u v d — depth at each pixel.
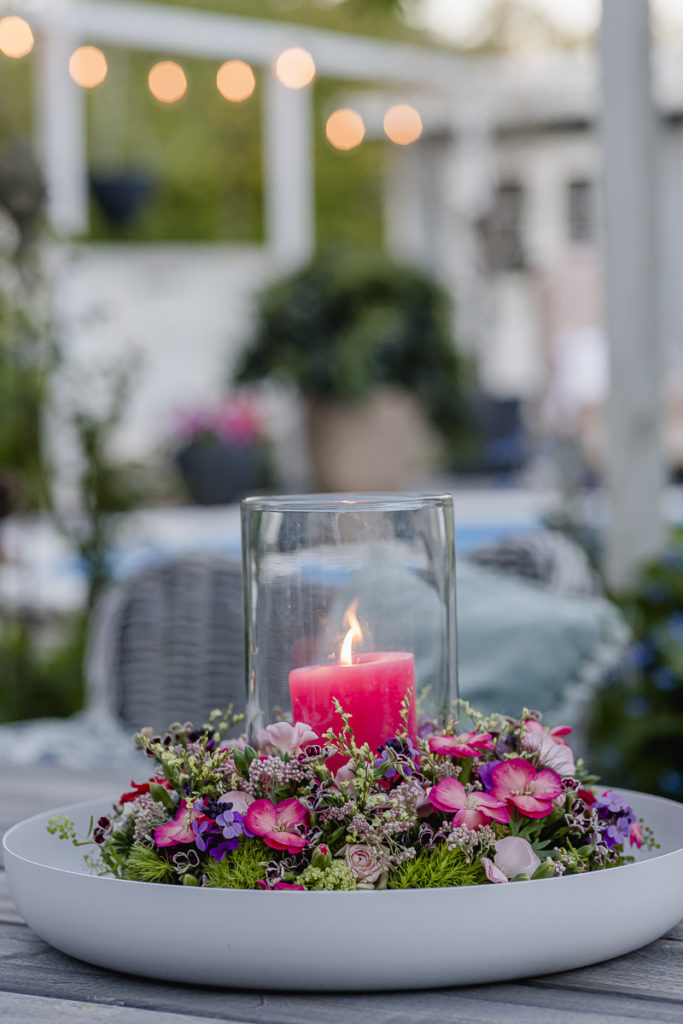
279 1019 0.57
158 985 0.62
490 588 1.91
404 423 6.49
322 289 6.51
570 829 0.67
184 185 9.41
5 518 3.54
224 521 5.32
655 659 2.37
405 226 8.33
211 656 2.08
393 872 0.63
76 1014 0.58
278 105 6.79
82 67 5.13
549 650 1.80
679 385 6.81
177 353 7.30
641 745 2.33
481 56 9.00
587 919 0.62
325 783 0.64
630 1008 0.58
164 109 9.25
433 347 6.53
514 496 5.54
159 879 0.65
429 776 0.66
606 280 2.54
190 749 0.69
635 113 2.48
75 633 3.70
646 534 2.55
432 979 0.60
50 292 3.78
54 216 5.19
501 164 8.03
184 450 5.64
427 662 0.71
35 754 2.00
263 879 0.63
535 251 7.96
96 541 3.69
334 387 6.37
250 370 6.59
